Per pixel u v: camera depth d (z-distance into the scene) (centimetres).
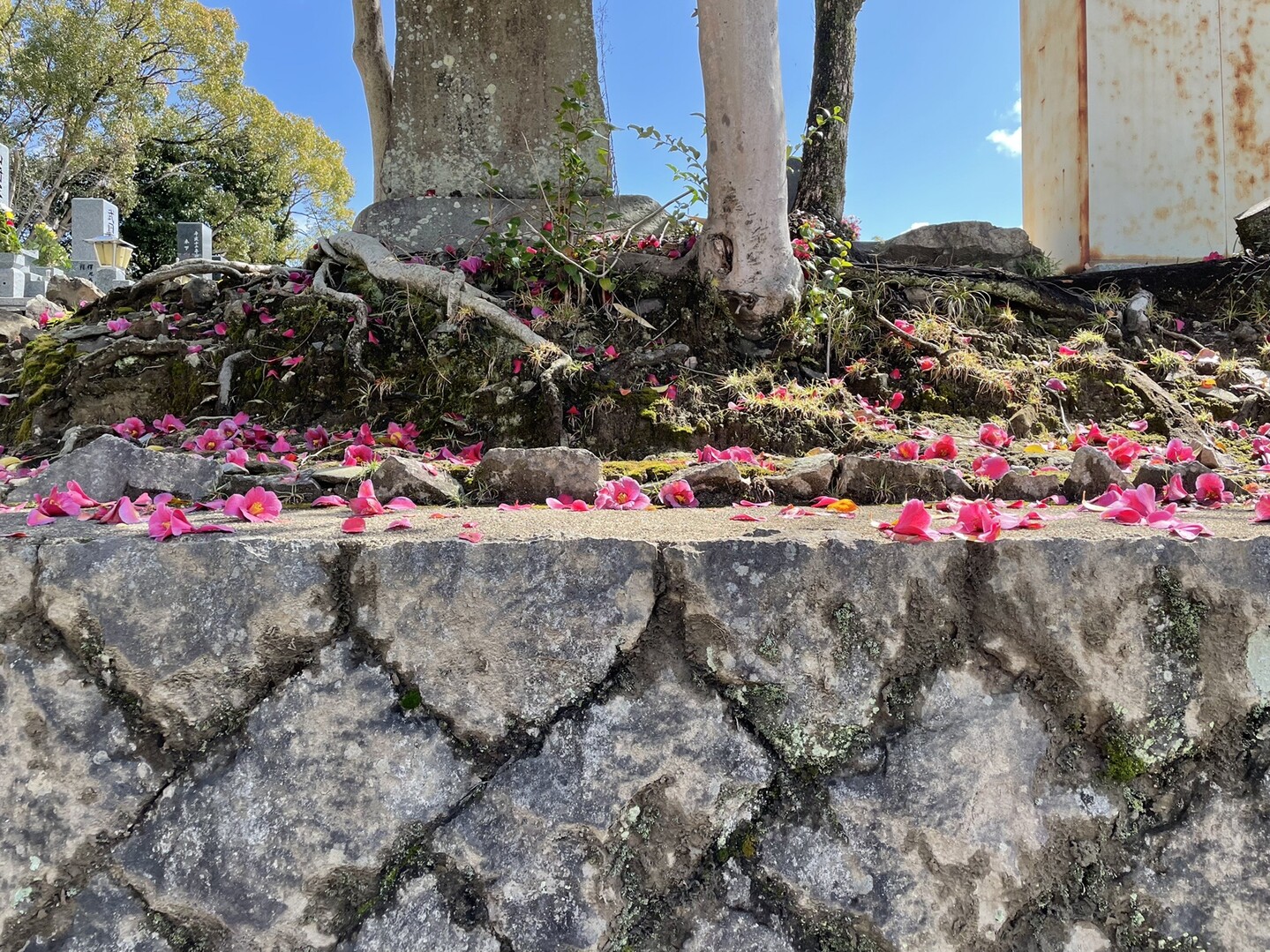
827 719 115
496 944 109
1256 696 115
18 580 109
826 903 111
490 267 344
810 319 313
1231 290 374
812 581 115
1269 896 112
